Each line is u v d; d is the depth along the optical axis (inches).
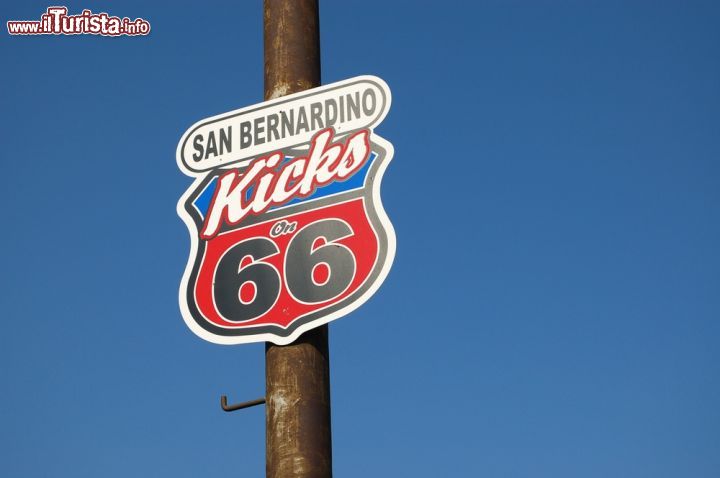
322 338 287.4
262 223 312.2
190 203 326.6
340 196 307.7
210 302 303.1
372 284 287.3
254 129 331.0
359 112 320.5
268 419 272.2
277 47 332.2
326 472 263.7
